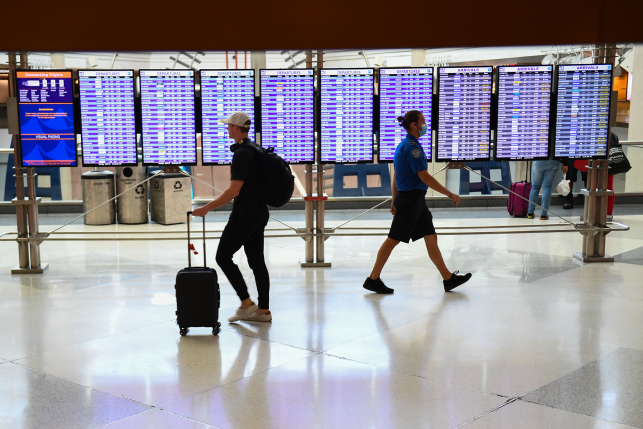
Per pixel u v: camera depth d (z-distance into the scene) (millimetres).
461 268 7191
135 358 4445
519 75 7012
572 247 8320
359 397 3773
